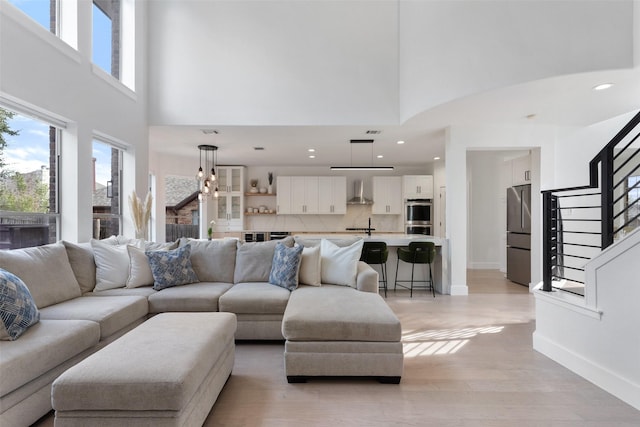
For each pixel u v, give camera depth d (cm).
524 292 551
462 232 529
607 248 233
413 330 363
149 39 496
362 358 240
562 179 516
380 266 575
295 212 863
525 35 323
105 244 348
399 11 491
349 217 913
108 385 154
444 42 384
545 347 295
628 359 218
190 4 496
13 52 273
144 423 156
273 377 254
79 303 279
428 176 848
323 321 240
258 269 382
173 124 493
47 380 196
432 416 204
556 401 220
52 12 338
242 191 862
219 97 494
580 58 303
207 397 193
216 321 235
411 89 449
